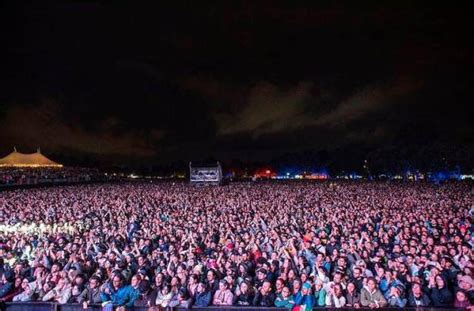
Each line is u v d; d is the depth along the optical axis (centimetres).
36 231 2220
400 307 980
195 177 7356
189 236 1766
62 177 7806
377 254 1337
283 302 1059
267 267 1256
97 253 1545
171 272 1271
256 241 1673
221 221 2278
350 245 1436
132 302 1113
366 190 5469
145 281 1148
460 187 5922
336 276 1066
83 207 3219
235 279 1194
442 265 1194
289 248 1472
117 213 2812
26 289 1203
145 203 3584
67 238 1861
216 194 4781
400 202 3428
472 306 934
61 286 1166
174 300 1082
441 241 1491
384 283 1113
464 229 1766
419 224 1966
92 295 1130
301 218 2448
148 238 1759
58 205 3347
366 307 995
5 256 1528
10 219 2495
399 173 10556
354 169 16988
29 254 1623
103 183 8419
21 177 6388
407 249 1403
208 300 1095
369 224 2033
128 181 10225
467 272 1059
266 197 4284
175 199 4059
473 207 2695
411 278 1110
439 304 1020
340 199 3900
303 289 1044
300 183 8712
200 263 1350
